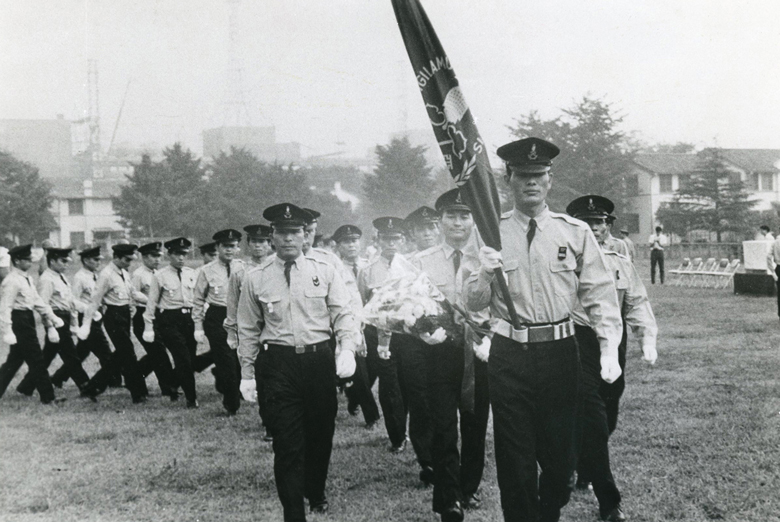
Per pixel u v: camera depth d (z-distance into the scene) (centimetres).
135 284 1047
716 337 1277
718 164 4362
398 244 773
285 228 516
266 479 619
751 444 637
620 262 545
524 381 418
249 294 523
